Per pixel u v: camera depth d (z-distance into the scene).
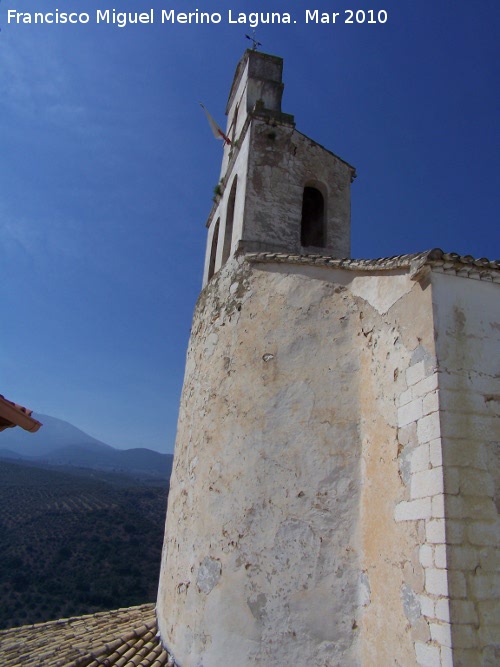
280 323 8.32
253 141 10.84
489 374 5.89
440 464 5.40
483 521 5.28
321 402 7.55
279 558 6.91
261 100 11.25
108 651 8.14
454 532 5.15
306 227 12.06
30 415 6.24
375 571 6.31
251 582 6.91
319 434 7.39
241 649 6.64
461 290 6.20
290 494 7.18
